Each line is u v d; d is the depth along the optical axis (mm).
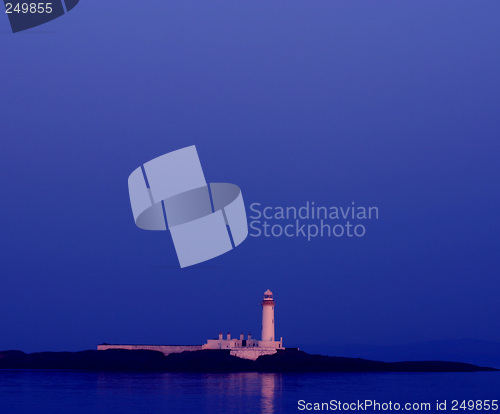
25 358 171375
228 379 142375
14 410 103812
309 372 161125
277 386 133500
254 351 163250
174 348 168500
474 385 153500
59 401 112188
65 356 168750
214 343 166250
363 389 136000
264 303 164500
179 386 131000
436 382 158250
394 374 174625
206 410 104188
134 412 102500
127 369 159750
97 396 117438
